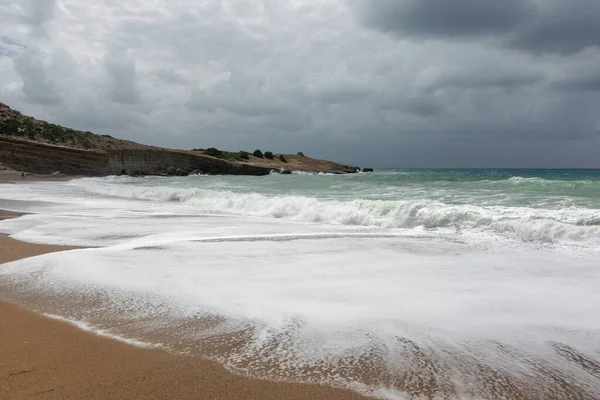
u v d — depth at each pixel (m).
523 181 19.52
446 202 12.73
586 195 13.72
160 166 50.09
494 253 7.20
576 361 3.31
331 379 3.02
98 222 11.16
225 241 8.38
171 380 2.98
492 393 2.86
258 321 4.10
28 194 20.94
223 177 43.88
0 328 3.95
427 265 6.36
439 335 3.77
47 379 2.99
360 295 4.89
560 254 7.09
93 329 3.92
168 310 4.41
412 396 2.81
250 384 2.94
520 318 4.18
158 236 8.98
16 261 6.59
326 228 10.20
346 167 77.06
